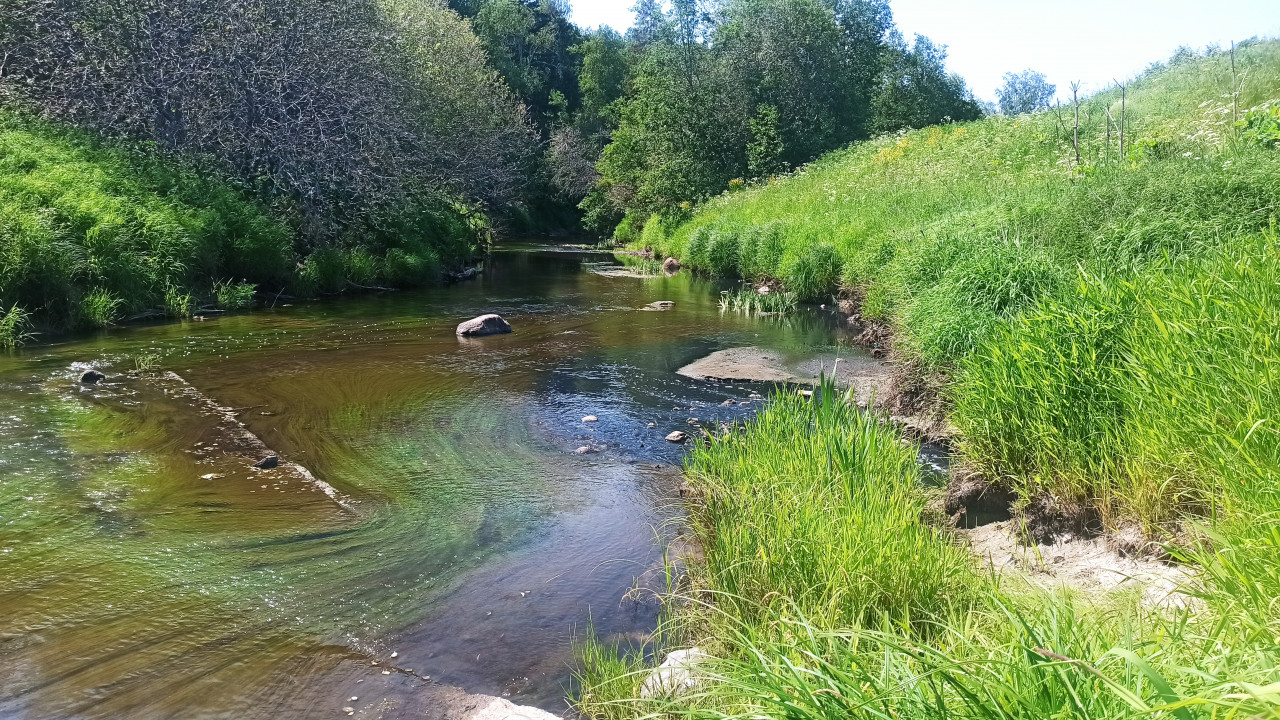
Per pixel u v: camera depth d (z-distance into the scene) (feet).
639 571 14.38
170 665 11.18
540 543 15.48
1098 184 30.63
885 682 7.04
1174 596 10.73
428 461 19.85
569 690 10.80
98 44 49.83
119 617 12.35
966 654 8.55
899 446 18.06
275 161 53.57
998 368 16.97
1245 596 8.18
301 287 47.14
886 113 118.62
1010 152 56.44
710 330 37.83
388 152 59.11
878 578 11.18
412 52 79.82
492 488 18.22
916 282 31.01
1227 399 11.58
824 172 80.53
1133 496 13.03
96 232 36.73
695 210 92.58
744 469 16.49
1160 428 12.84
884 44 131.95
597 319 41.14
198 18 51.88
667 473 19.31
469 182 85.61
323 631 12.18
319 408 23.98
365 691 10.73
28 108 48.08
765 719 6.95
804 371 29.14
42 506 16.21
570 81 220.64
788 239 54.34
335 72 56.29
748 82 115.55
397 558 14.67
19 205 35.99
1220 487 11.35
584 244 120.06
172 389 25.35
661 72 116.88
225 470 18.75
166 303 38.68
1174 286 15.75
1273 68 46.65
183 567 14.01
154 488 17.47
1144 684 6.35
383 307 44.34
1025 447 15.56
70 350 30.22
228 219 45.88
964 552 12.75
